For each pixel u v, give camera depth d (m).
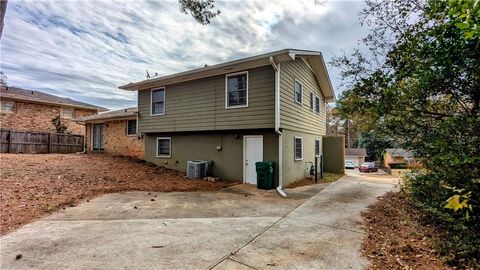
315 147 13.54
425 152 4.56
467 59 3.73
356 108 5.58
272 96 8.53
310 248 3.71
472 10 2.17
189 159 11.30
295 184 9.77
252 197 7.32
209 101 10.07
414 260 3.24
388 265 3.15
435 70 4.11
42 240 3.90
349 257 3.40
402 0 4.87
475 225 3.39
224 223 4.89
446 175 3.72
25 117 17.92
